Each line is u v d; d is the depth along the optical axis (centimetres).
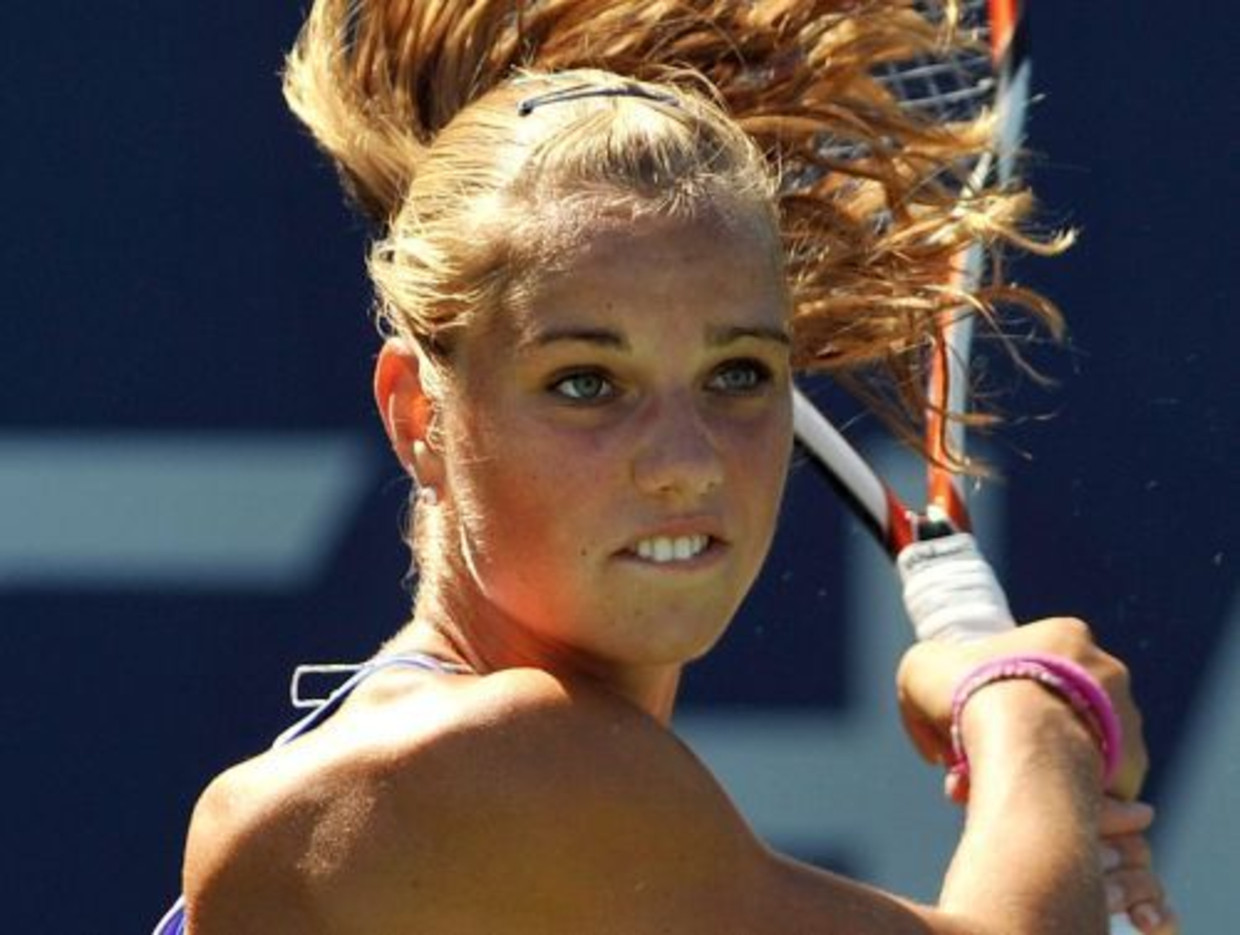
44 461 1817
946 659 1100
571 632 891
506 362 876
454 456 901
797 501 1812
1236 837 1797
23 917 1798
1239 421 1816
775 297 892
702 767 888
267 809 885
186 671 1808
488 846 861
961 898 955
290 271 1828
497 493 886
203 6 1844
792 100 1154
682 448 866
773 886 889
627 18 1100
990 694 1068
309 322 1827
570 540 876
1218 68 1841
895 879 1788
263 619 1808
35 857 1802
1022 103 1304
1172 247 1833
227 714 1805
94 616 1811
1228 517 1814
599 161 883
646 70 1106
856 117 1166
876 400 1239
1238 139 1833
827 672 1803
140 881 1800
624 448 869
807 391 1784
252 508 1816
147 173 1834
